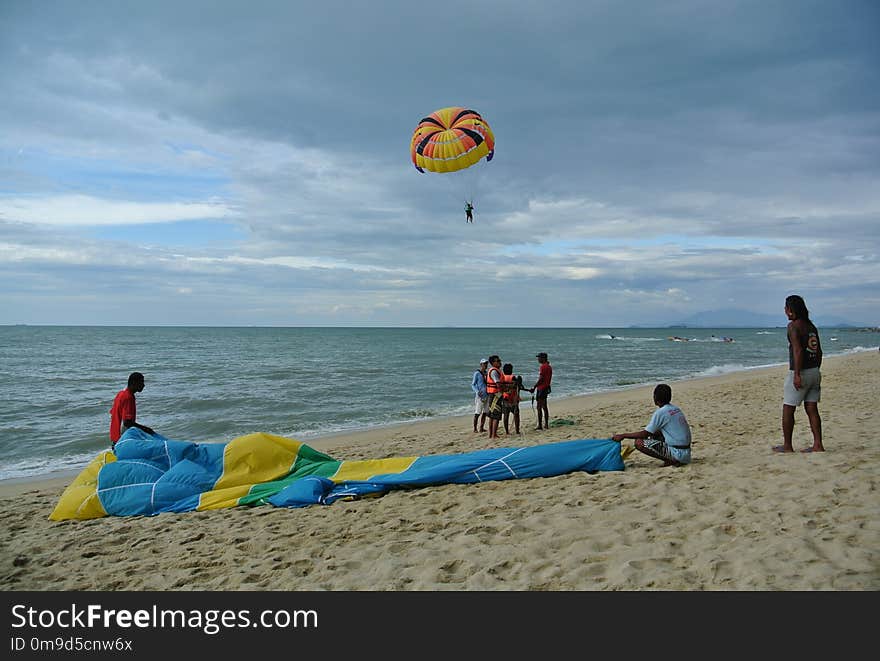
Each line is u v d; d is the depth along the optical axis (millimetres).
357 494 6754
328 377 29766
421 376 30344
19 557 5230
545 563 4188
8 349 60438
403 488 7043
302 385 25797
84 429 15500
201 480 7070
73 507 6703
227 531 5707
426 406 19156
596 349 64812
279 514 6219
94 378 29297
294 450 7695
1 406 19469
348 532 5387
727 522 4676
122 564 4969
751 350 62719
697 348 67625
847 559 3732
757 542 4184
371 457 10062
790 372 7129
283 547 5117
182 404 19703
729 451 7773
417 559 4465
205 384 26219
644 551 4227
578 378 28734
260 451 7418
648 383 25453
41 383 26922
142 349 62719
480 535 4922
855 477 5617
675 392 20031
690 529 4633
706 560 3955
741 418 11586
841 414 11008
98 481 6957
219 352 57500
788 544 4039
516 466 7016
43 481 10180
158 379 28531
